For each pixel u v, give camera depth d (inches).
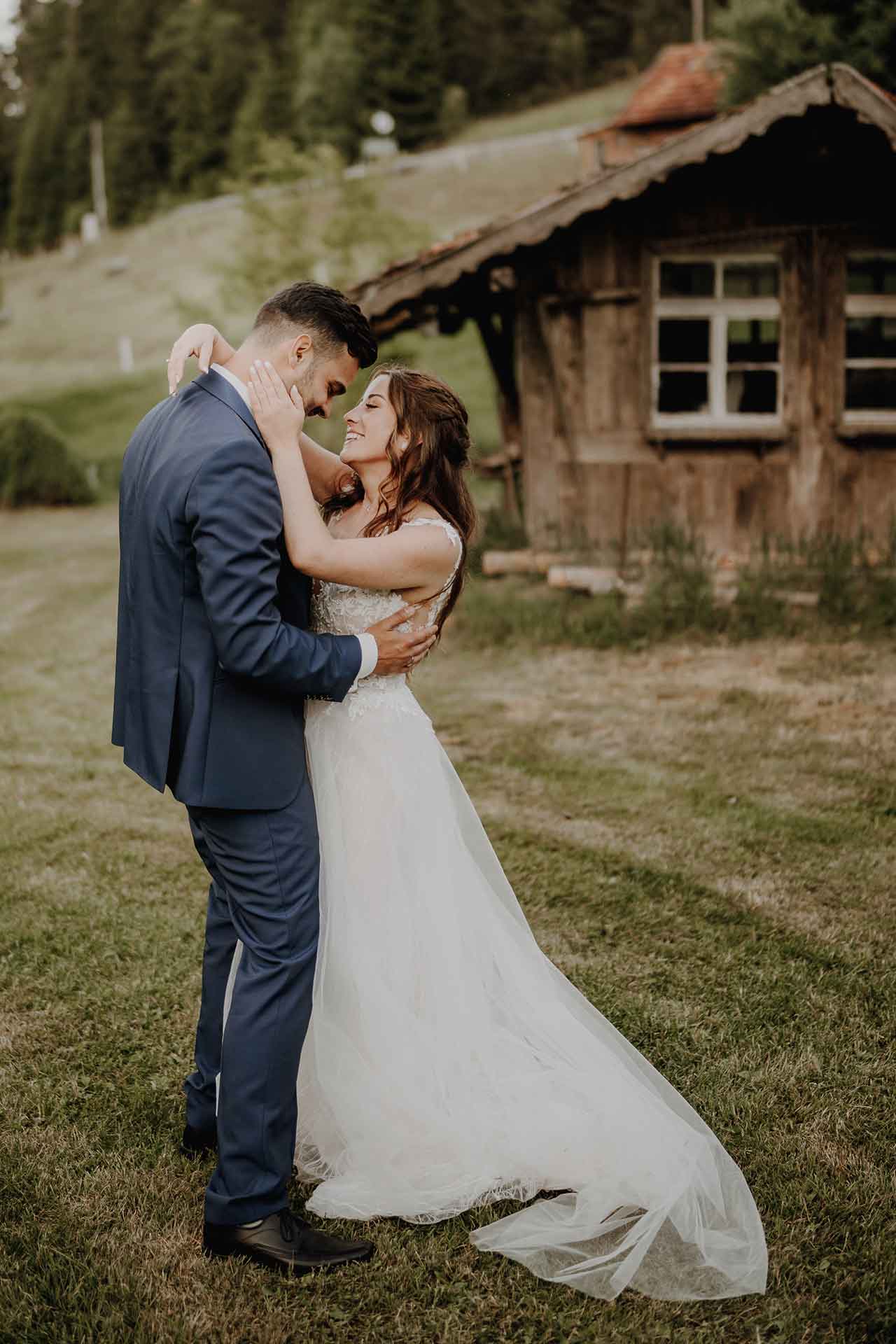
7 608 366.3
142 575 85.9
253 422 87.6
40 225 2630.4
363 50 2126.0
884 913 144.3
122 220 2372.0
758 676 251.8
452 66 2303.2
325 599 98.6
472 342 906.1
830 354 330.6
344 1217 95.0
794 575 303.6
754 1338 81.7
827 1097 107.9
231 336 797.9
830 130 313.9
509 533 363.9
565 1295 86.2
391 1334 82.7
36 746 223.8
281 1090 88.4
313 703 98.0
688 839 168.4
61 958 137.2
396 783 96.9
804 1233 91.2
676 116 580.1
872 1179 96.8
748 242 329.1
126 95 2496.3
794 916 144.3
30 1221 93.9
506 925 104.1
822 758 200.5
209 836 89.5
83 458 760.3
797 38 458.3
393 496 98.3
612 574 315.9
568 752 209.0
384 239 629.9
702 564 312.8
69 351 1188.5
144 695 87.2
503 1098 97.6
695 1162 94.3
